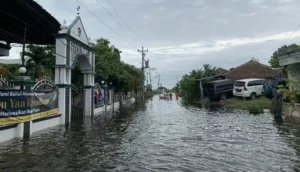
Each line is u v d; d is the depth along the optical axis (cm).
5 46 1842
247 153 881
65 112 1625
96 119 1891
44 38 1739
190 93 4575
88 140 1103
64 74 1609
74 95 2230
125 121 1773
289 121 1571
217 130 1352
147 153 890
